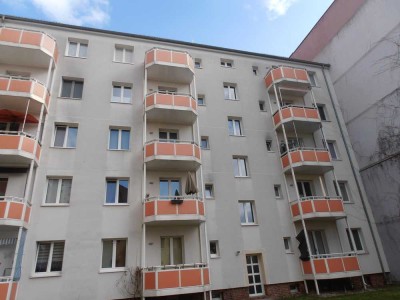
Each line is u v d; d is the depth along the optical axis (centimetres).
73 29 1739
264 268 1519
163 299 1311
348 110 2117
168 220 1341
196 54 2000
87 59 1692
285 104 2083
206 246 1446
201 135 1739
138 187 1472
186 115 1655
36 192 1322
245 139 1820
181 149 1505
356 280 1619
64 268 1233
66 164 1416
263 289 1502
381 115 1870
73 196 1362
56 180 1398
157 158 1448
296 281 1534
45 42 1501
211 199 1592
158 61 1688
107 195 1445
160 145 1483
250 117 1902
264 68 2139
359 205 1859
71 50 1719
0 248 1194
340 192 1766
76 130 1525
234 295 1423
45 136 1441
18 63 1535
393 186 1747
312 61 2512
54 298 1183
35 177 1341
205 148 1722
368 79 1980
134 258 1329
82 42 1750
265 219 1633
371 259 1719
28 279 1184
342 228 1744
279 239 1605
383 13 1897
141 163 1527
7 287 1067
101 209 1376
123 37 1836
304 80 1998
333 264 1508
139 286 1273
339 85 2212
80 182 1398
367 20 2011
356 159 2009
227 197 1623
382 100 1873
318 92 2197
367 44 2006
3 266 1170
